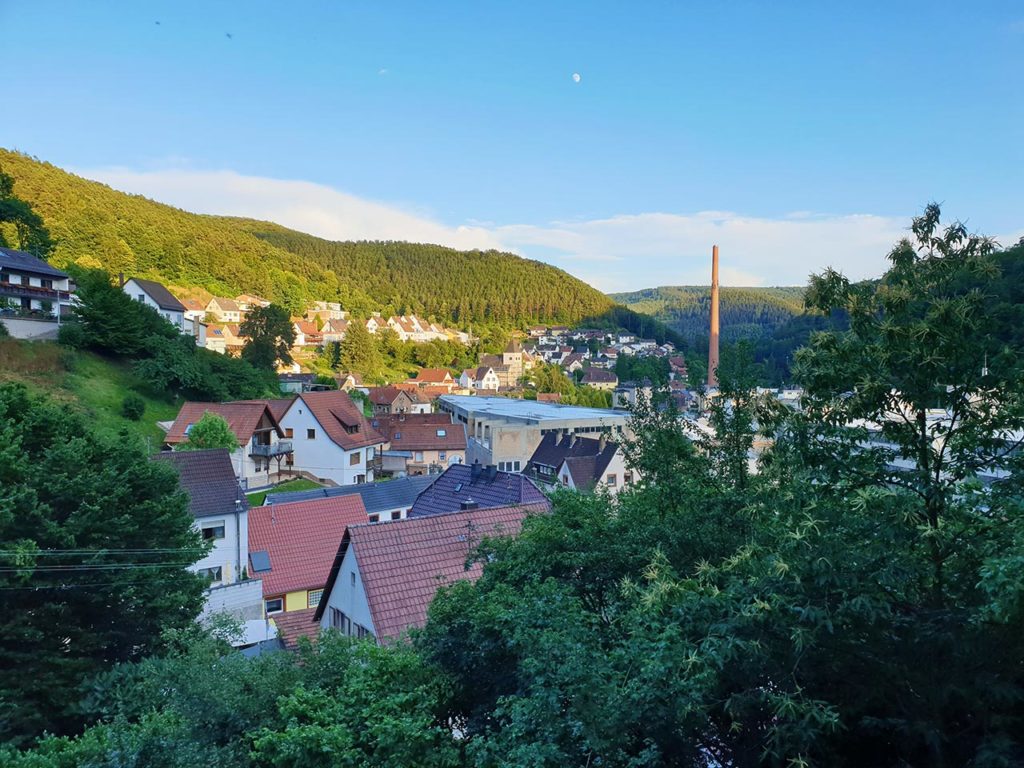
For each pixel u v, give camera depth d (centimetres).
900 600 634
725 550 852
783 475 791
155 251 13225
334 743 792
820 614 552
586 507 1085
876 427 730
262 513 2788
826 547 593
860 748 691
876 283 723
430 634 1012
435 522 1820
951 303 636
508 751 646
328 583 1934
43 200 11669
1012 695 540
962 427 662
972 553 620
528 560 1023
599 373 14750
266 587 2544
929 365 641
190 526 1831
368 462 5338
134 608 1580
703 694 608
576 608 788
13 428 1579
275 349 8169
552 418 6312
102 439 1727
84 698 1397
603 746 573
